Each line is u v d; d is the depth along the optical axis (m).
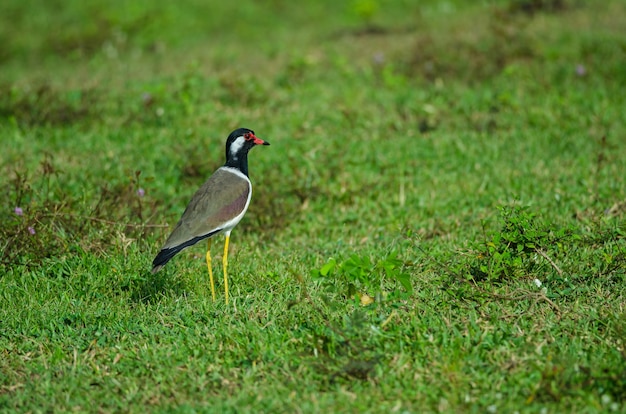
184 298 10.30
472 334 8.64
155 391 8.11
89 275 10.75
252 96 18.28
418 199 13.41
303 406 7.55
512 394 7.61
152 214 12.38
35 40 26.05
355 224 12.87
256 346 8.70
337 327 8.73
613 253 10.22
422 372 8.08
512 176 14.01
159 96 18.08
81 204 12.62
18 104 17.55
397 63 20.38
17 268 11.11
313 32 25.48
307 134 16.25
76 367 8.64
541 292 9.35
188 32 26.50
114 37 25.58
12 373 8.62
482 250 10.24
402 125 16.58
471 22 23.50
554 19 22.92
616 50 19.52
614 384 7.62
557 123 16.27
